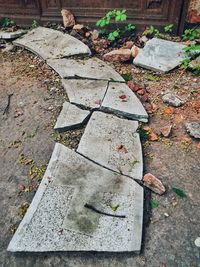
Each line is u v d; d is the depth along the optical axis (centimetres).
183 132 298
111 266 201
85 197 234
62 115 309
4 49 437
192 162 269
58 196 236
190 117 314
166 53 397
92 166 258
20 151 285
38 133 302
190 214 229
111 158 265
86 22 451
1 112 332
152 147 283
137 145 278
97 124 299
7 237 220
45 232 214
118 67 393
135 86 349
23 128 310
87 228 215
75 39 428
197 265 201
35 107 334
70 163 261
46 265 203
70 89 344
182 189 247
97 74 368
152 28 427
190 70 373
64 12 443
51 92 352
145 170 263
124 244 207
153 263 203
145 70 384
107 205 229
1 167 272
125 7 427
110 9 434
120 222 219
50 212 225
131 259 204
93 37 443
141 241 211
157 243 213
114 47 430
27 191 250
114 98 328
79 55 405
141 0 412
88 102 322
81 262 204
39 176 261
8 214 234
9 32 457
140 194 237
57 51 411
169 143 287
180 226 222
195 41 417
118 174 252
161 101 335
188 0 395
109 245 206
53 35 442
